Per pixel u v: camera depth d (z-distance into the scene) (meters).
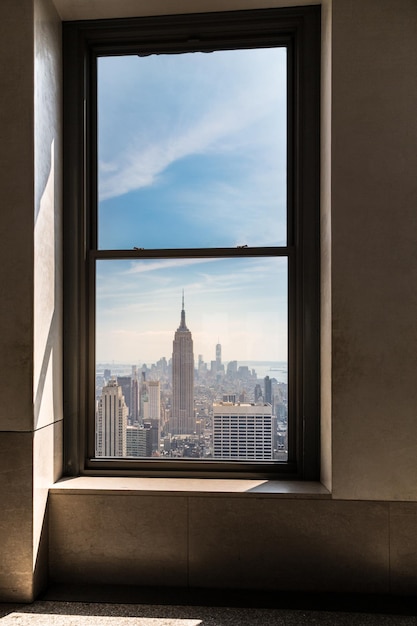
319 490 2.06
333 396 2.02
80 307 2.33
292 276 2.29
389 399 2.00
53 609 1.90
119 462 2.31
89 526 2.10
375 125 2.04
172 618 1.83
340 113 2.04
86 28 2.35
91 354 2.36
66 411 2.32
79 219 2.34
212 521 2.05
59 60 2.30
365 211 2.03
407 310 2.01
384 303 2.02
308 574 2.02
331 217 2.04
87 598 1.98
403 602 1.94
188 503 2.07
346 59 2.04
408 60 2.03
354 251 2.03
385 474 2.00
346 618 1.82
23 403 1.98
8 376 1.99
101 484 2.16
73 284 2.33
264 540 2.04
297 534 2.03
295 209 2.30
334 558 2.01
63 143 2.35
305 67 2.27
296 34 2.30
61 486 2.13
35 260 2.02
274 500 2.04
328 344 2.08
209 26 2.31
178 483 2.17
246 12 2.28
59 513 2.11
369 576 2.00
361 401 2.01
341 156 2.04
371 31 2.04
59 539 2.11
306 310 2.25
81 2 2.21
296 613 1.86
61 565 2.11
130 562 2.08
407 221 2.02
